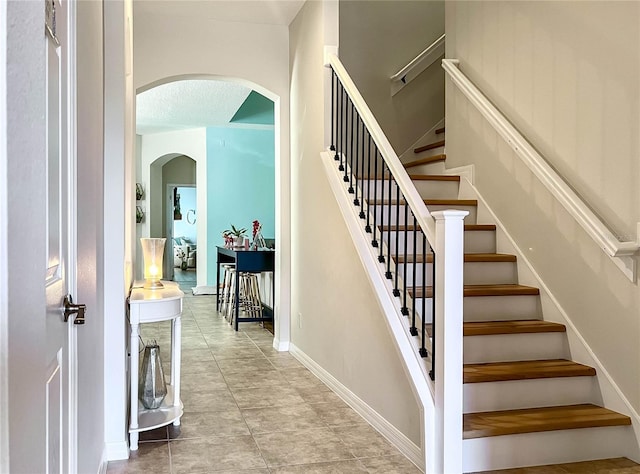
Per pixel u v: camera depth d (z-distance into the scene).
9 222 0.62
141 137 10.59
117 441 2.82
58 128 1.33
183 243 16.02
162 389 3.29
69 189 1.51
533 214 3.49
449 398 2.47
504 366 3.02
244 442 3.06
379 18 5.66
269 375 4.48
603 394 2.93
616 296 2.85
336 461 2.81
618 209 2.81
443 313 2.49
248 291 7.10
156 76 4.83
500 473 2.59
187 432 3.21
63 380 1.42
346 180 3.80
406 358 2.74
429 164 4.78
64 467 1.44
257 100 9.24
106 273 2.79
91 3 2.04
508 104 3.72
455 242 2.49
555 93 3.27
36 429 0.76
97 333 2.36
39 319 0.76
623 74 2.77
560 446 2.71
